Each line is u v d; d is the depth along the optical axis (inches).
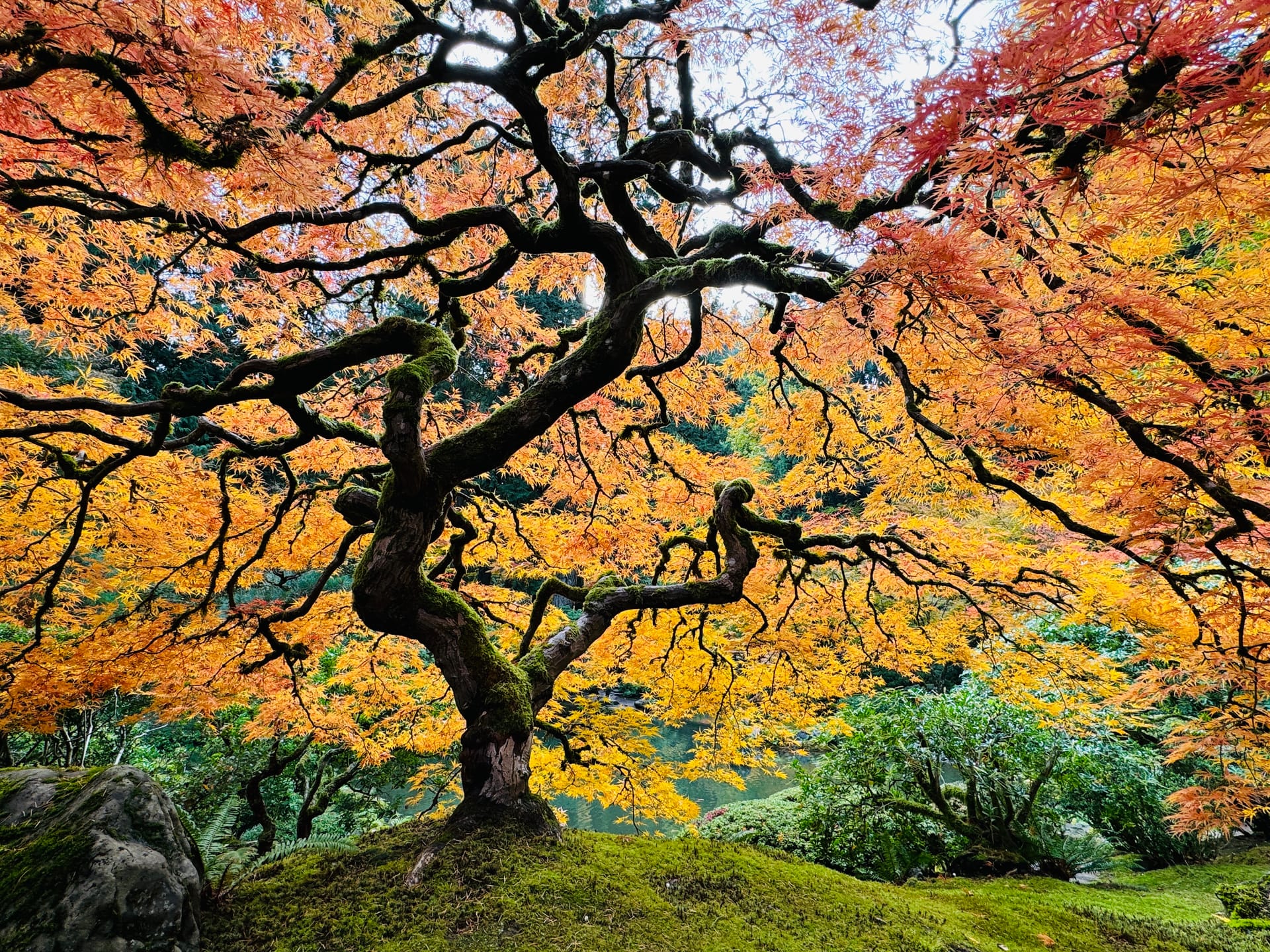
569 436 207.9
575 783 180.9
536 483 234.5
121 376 332.5
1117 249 112.7
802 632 210.7
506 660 128.7
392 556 114.4
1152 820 236.7
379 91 152.4
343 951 80.7
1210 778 164.7
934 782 229.6
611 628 185.3
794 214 93.7
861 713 252.5
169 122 79.2
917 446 183.2
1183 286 104.3
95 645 150.3
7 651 148.3
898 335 116.6
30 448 148.1
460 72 110.6
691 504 215.3
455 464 118.8
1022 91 48.3
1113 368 87.0
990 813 227.0
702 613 191.9
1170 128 52.0
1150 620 158.4
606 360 126.6
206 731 277.4
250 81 65.3
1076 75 48.0
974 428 127.9
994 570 189.6
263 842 170.2
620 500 220.2
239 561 173.6
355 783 283.1
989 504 198.4
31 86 74.1
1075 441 111.2
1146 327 79.9
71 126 92.4
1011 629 229.8
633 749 193.6
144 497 166.9
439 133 177.8
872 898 120.1
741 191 119.4
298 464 183.3
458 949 81.0
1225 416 80.0
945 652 209.3
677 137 134.9
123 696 274.7
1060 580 175.3
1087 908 152.4
